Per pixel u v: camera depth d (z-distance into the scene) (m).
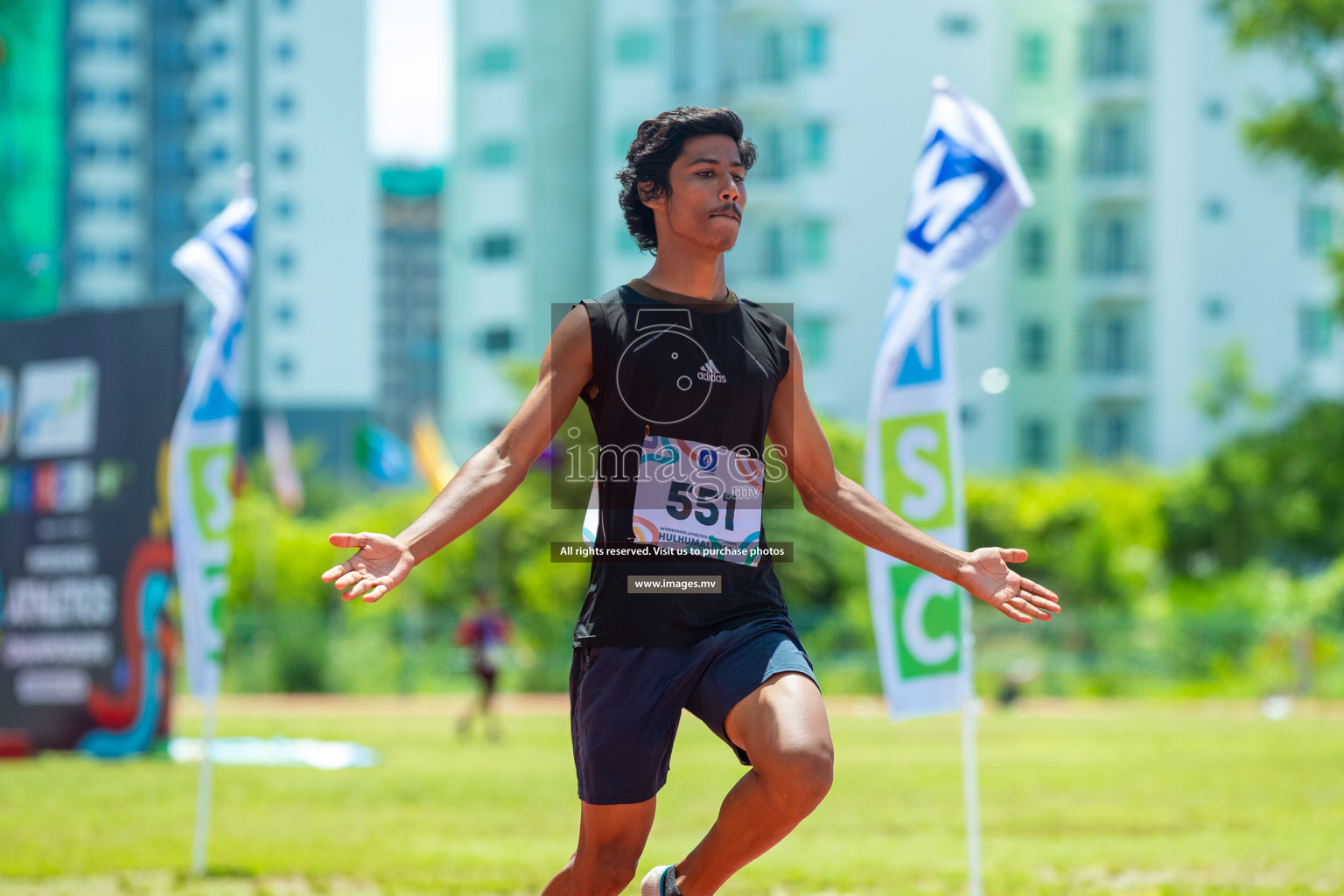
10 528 31.50
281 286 184.62
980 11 118.00
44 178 121.81
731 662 7.61
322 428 183.75
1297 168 84.69
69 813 21.41
